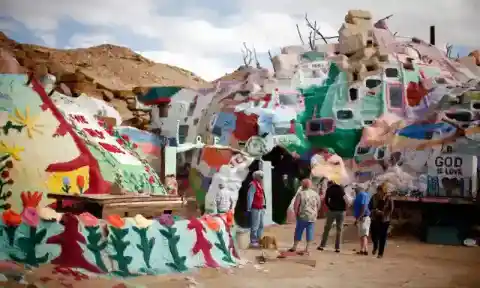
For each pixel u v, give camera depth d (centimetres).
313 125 2341
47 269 763
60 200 1008
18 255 783
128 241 875
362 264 1152
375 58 2477
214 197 1836
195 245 970
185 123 2580
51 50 4816
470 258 1286
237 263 1034
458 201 1550
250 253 1220
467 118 1997
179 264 921
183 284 809
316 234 1700
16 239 793
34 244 799
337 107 2350
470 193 1694
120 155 1417
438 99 2308
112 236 859
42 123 1166
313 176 2147
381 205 1284
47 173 1113
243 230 1348
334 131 2300
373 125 2272
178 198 1106
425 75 2430
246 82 2594
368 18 2700
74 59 4775
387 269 1102
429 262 1217
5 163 1077
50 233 814
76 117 1416
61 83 2541
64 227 824
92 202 949
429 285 946
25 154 1106
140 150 1934
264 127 2262
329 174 2147
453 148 1883
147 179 1426
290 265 1082
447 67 2570
